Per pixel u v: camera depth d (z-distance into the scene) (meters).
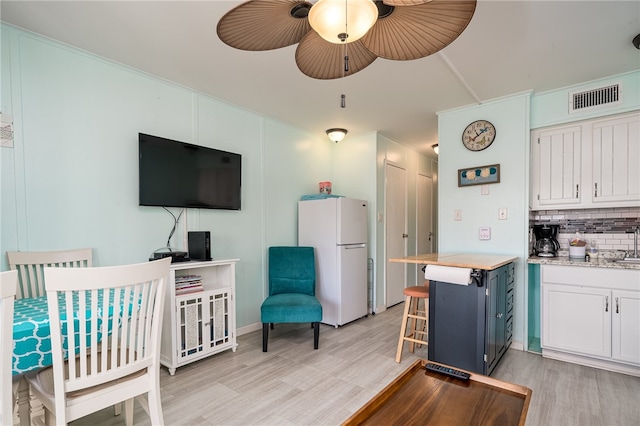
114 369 1.33
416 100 3.17
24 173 2.02
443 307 2.32
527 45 2.20
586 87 2.77
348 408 1.96
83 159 2.28
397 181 4.76
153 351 1.47
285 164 3.89
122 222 2.47
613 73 2.61
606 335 2.42
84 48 2.24
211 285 2.93
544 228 3.05
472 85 2.83
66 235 2.19
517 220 3.00
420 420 1.21
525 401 1.30
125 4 1.79
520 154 3.00
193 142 2.95
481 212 3.21
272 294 3.42
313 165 4.29
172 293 2.40
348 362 2.62
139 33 2.07
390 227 4.57
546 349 2.71
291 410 1.94
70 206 2.21
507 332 2.71
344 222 3.65
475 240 3.23
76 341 1.46
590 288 2.49
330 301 3.64
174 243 2.79
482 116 3.22
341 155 4.54
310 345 3.02
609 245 2.88
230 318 2.81
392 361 2.65
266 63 2.46
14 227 1.98
